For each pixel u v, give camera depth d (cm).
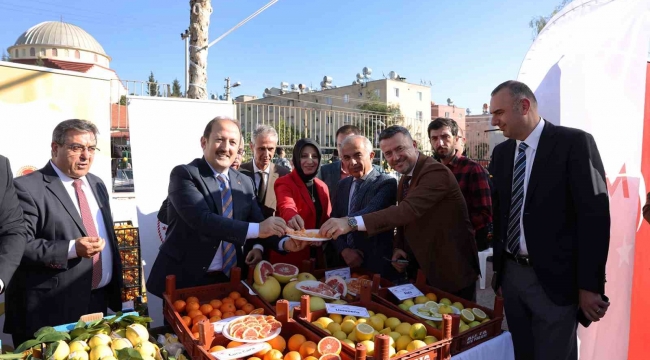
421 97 4400
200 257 229
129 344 156
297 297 213
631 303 264
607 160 247
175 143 397
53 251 214
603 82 249
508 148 248
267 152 385
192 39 618
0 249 188
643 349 272
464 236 252
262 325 174
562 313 216
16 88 332
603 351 256
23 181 222
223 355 153
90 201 250
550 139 219
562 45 260
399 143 256
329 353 155
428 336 172
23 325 225
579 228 206
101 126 375
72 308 226
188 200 218
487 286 527
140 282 351
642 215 250
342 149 295
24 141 336
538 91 264
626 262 251
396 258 279
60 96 352
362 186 288
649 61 268
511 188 238
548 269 215
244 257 276
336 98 4128
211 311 193
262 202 382
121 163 1339
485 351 181
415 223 258
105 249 254
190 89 620
